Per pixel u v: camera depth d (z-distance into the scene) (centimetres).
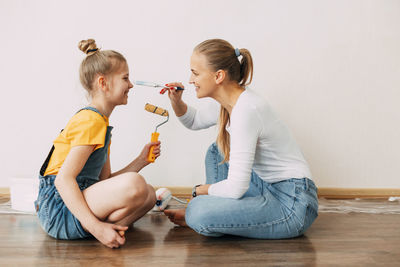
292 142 129
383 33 202
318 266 104
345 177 205
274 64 198
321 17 199
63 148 119
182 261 105
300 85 200
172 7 192
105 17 190
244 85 128
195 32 194
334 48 200
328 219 155
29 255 108
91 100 131
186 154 198
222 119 133
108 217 119
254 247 118
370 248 119
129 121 194
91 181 125
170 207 172
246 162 117
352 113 204
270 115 121
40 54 189
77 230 117
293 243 122
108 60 125
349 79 202
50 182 121
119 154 195
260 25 196
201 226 119
